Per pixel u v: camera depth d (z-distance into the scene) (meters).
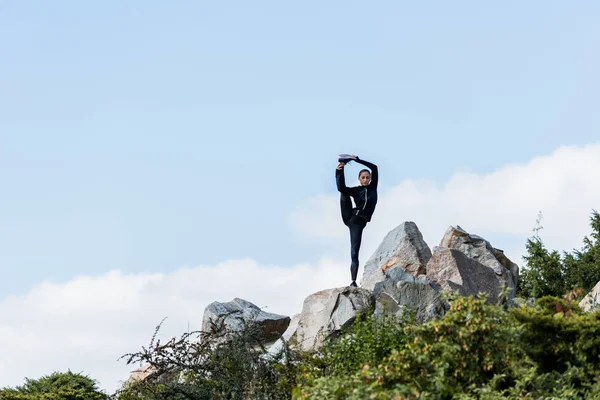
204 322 22.25
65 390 23.17
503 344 12.34
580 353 12.62
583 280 26.97
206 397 16.09
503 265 24.77
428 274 22.16
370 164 20.78
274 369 16.05
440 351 12.30
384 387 12.09
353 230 20.50
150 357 16.73
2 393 22.34
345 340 15.45
